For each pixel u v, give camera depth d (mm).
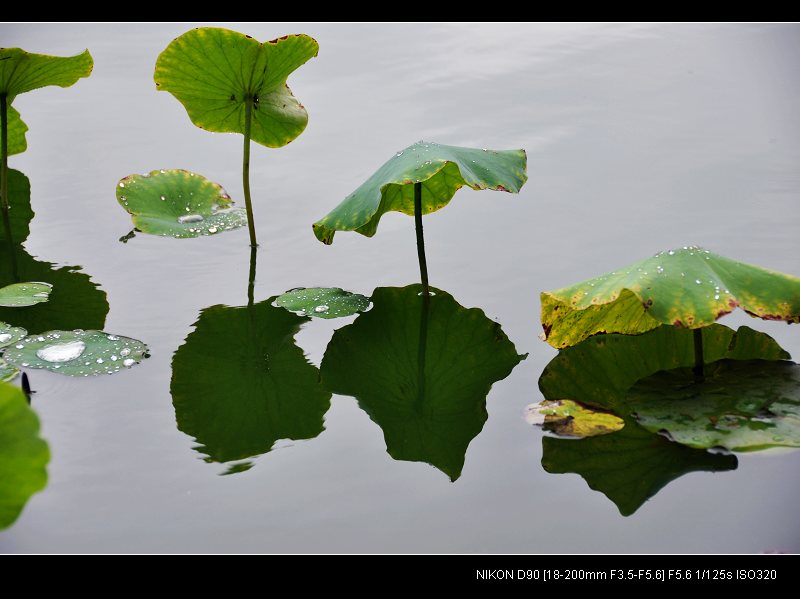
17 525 1966
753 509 1969
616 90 4344
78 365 2572
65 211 3549
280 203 3574
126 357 2627
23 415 1754
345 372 2613
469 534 1934
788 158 3668
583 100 4250
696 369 2438
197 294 3008
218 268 3172
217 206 3551
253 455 2215
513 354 2664
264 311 2916
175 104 4410
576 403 2373
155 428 2316
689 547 1883
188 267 3180
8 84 3344
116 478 2123
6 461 1730
